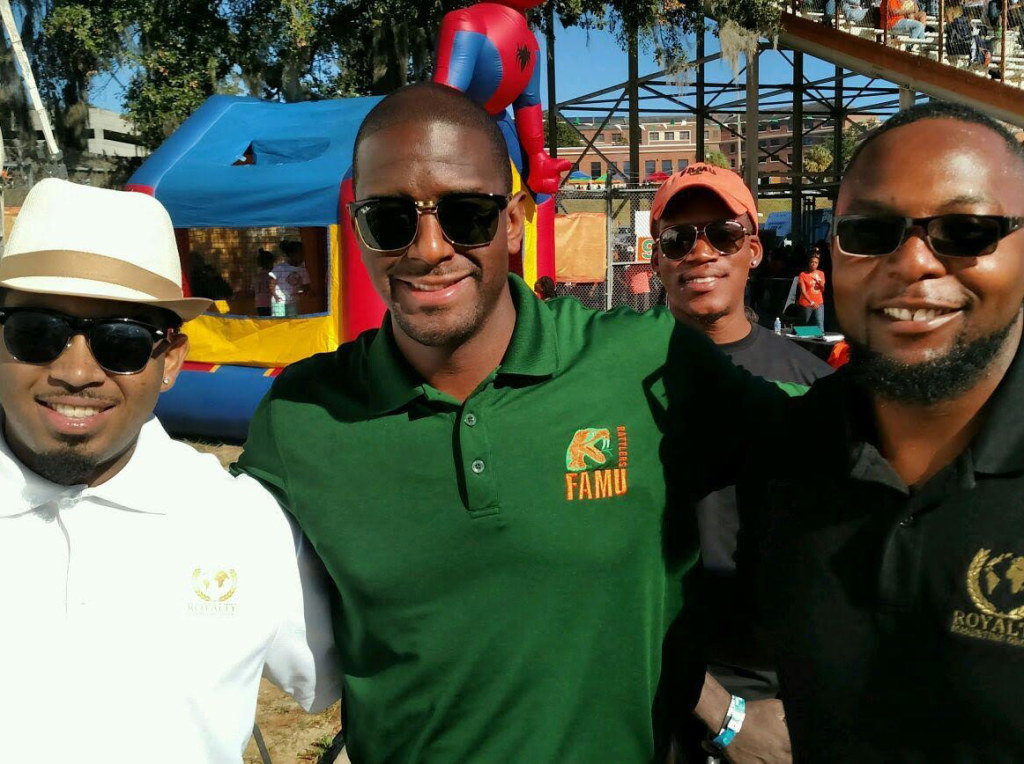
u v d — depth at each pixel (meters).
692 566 1.93
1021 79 15.43
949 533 1.31
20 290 1.60
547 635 1.74
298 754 3.89
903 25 15.49
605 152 61.94
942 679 1.30
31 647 1.61
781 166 49.84
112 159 17.48
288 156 8.70
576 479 1.76
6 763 1.57
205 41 15.71
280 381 1.97
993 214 1.27
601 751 1.77
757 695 2.30
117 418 1.65
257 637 1.78
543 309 1.89
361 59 17.67
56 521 1.66
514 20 8.09
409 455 1.77
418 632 1.75
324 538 1.80
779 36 16.44
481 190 1.70
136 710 1.64
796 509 1.50
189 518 1.73
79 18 15.17
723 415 1.93
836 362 3.46
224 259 9.83
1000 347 1.32
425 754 1.78
